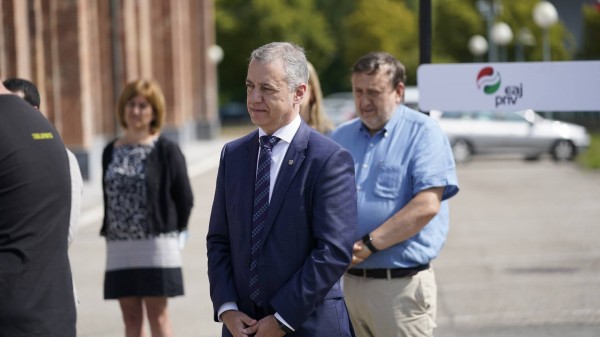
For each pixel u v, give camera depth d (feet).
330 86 314.35
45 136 17.49
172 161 29.53
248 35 287.48
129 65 124.47
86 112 96.68
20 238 16.83
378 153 22.25
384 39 278.05
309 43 292.61
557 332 36.01
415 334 22.22
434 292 22.65
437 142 21.91
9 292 16.70
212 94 190.39
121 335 36.60
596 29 171.63
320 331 17.93
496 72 23.35
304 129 18.11
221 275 18.30
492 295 43.29
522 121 125.70
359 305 22.45
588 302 41.34
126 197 29.27
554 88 22.98
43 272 17.08
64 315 17.40
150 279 29.17
